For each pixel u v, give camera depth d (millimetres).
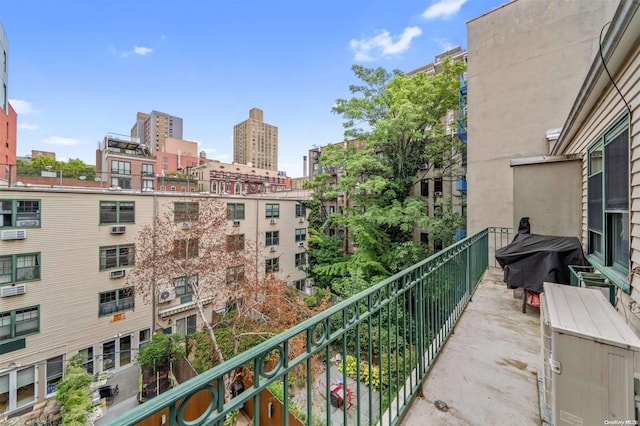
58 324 9586
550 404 1719
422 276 2361
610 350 1290
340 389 5957
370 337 1630
